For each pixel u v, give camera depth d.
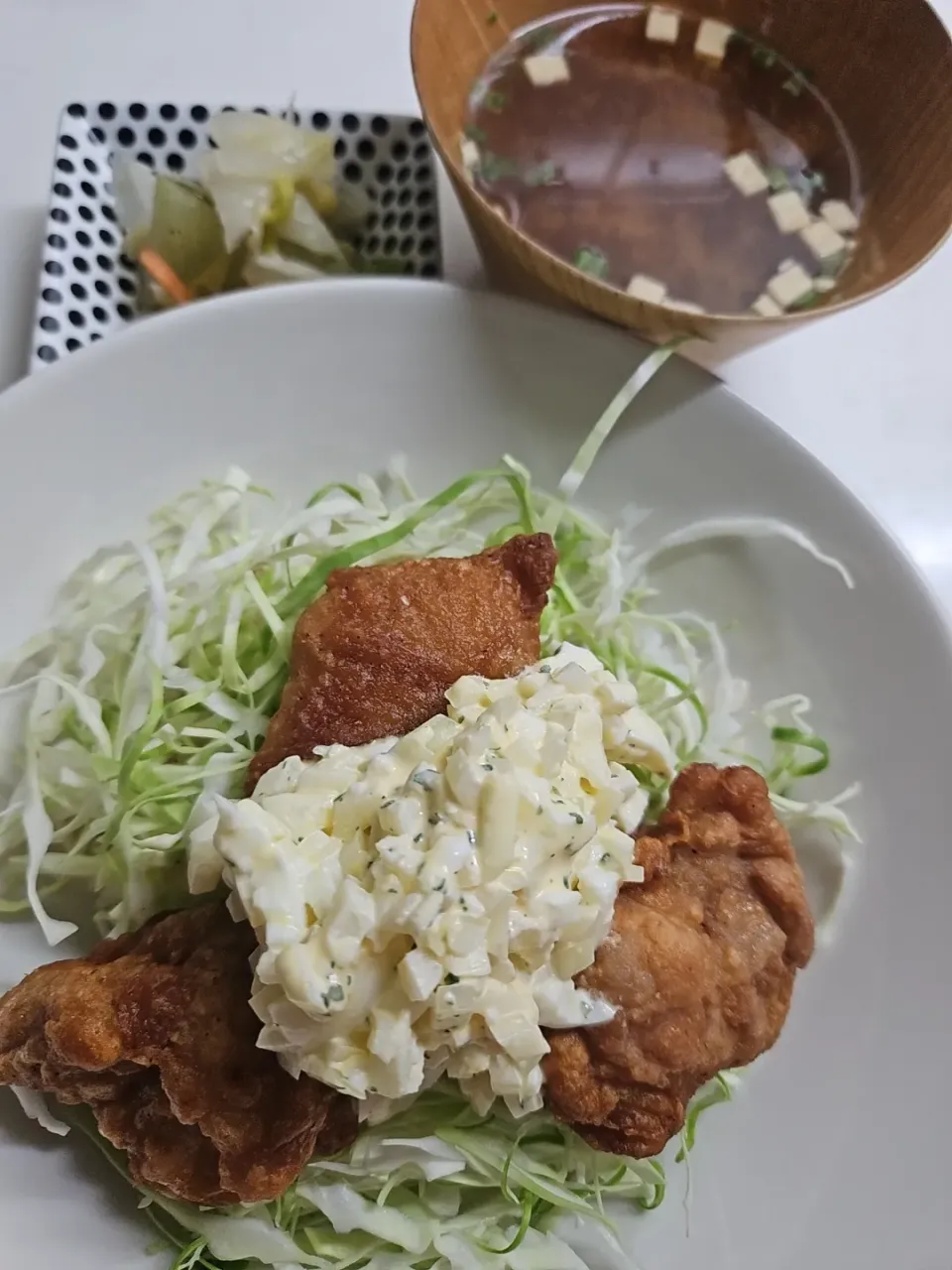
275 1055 0.16
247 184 0.24
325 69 0.27
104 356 0.19
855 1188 0.19
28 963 0.18
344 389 0.21
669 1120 0.17
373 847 0.15
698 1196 0.20
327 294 0.20
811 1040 0.20
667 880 0.18
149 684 0.19
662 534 0.23
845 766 0.21
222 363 0.20
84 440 0.20
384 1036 0.15
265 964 0.15
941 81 0.21
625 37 0.24
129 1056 0.16
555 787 0.16
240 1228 0.17
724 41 0.24
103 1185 0.18
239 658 0.20
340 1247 0.18
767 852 0.19
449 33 0.22
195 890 0.16
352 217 0.26
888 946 0.20
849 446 0.25
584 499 0.23
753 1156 0.20
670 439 0.22
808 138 0.24
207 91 0.26
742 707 0.22
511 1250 0.18
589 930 0.16
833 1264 0.19
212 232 0.24
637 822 0.18
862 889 0.21
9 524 0.19
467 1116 0.18
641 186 0.23
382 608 0.18
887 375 0.26
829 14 0.23
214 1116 0.16
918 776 0.21
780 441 0.22
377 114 0.25
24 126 0.25
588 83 0.24
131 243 0.24
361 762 0.17
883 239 0.22
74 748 0.19
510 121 0.23
